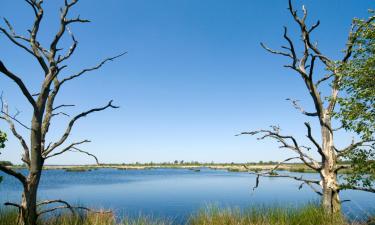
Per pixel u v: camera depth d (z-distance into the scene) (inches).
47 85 401.4
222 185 2166.6
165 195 1546.5
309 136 523.8
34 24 403.5
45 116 418.9
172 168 7583.7
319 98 566.6
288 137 559.5
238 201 1218.6
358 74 393.4
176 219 773.3
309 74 554.3
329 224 478.9
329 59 550.9
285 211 522.6
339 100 402.6
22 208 380.8
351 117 383.6
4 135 368.5
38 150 396.8
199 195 1521.9
